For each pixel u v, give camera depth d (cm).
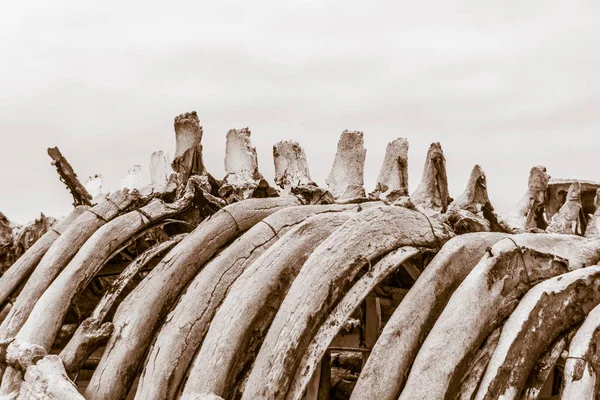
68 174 1730
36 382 1227
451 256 1055
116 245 1439
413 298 1028
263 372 1017
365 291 1048
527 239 1070
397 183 1575
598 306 1010
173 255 1288
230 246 1253
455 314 993
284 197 1387
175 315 1209
